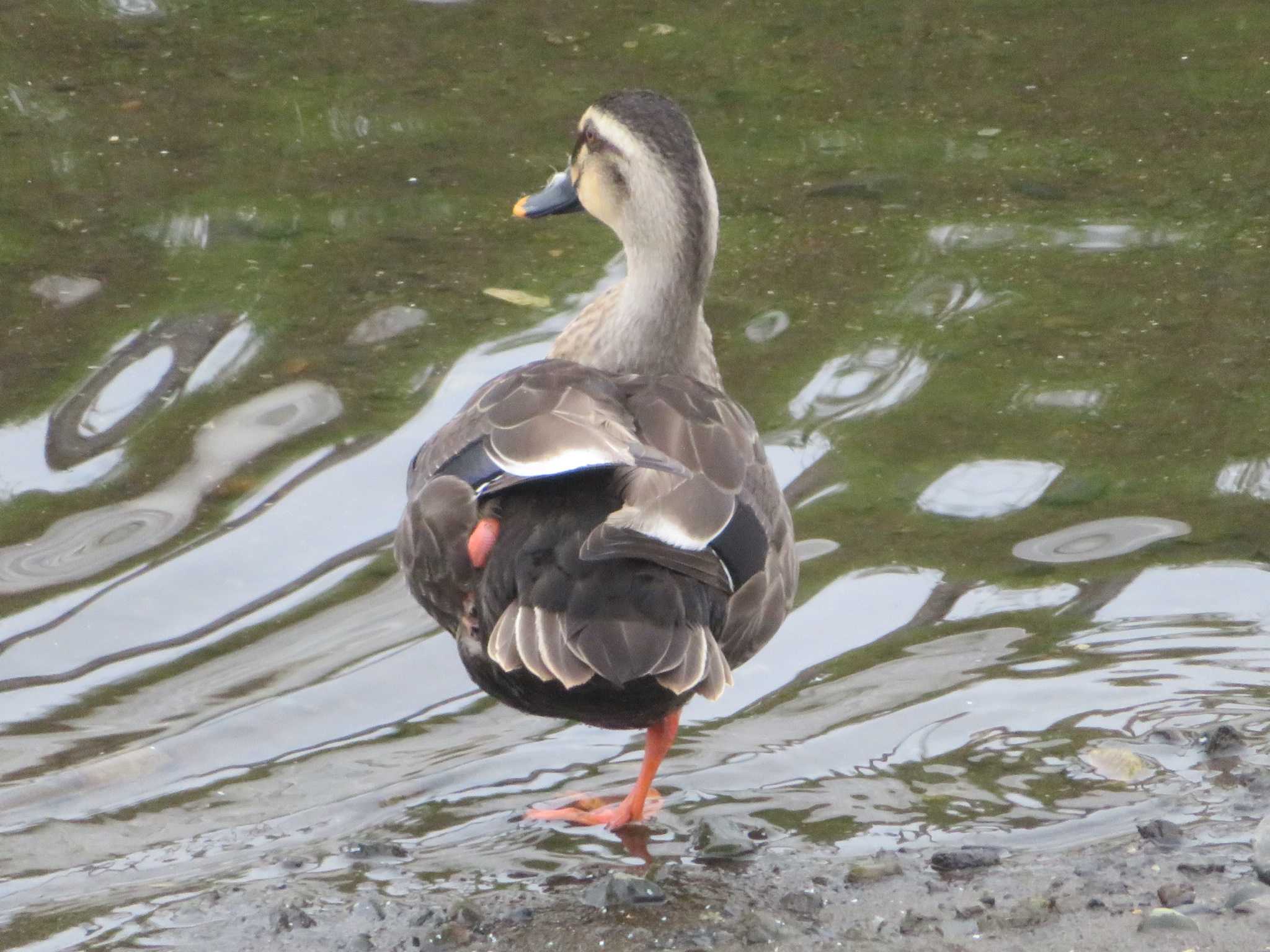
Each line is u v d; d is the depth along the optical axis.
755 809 8.89
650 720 8.67
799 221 15.04
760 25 18.88
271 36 18.53
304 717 9.97
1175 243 14.59
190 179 15.64
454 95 17.22
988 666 10.06
